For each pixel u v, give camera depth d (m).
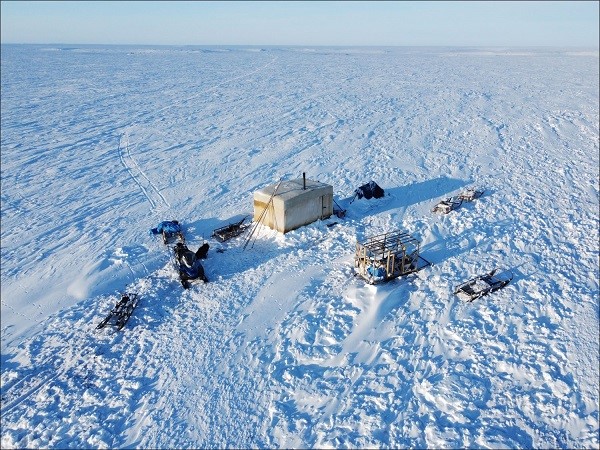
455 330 10.75
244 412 9.02
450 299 11.84
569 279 12.52
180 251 13.66
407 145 26.09
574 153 23.95
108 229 17.47
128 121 34.94
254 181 21.69
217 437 8.53
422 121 31.72
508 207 17.48
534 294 11.84
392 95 43.72
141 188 21.67
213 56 124.44
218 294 12.94
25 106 41.06
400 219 16.91
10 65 86.94
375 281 12.55
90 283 13.68
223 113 36.88
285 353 10.55
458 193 19.20
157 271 14.32
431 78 59.00
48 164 25.28
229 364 10.30
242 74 67.88
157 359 10.64
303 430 8.49
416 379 9.46
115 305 12.68
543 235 15.25
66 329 11.88
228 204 19.20
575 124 30.03
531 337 10.33
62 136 30.78
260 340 11.02
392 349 10.34
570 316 10.92
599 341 10.01
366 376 9.65
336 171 22.28
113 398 9.63
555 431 8.09
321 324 11.35
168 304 12.71
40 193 21.33
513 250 14.31
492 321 10.96
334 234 15.73
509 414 8.45
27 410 9.47
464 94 43.28
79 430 8.92
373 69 75.75
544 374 9.20
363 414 8.69
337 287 12.77
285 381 9.72
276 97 44.09
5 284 14.12
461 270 13.21
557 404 8.55
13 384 10.16
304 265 14.05
